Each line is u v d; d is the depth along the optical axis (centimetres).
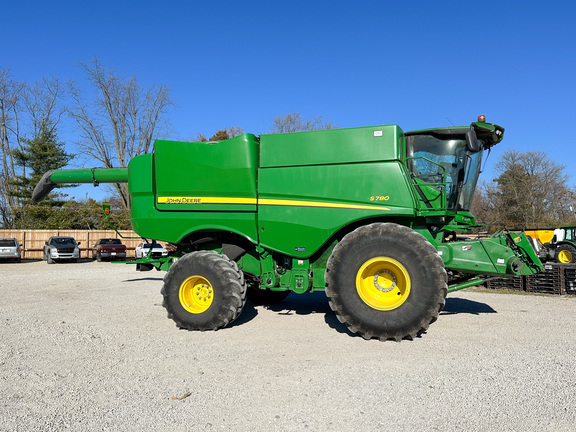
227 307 635
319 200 626
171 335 619
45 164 3644
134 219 732
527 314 749
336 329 646
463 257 626
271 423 330
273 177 649
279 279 681
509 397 373
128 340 590
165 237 707
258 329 651
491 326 651
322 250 655
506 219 4581
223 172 670
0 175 4047
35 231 3023
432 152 670
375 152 609
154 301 937
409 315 555
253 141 665
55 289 1166
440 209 623
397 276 583
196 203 686
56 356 514
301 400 373
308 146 637
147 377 437
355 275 582
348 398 376
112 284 1290
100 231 3175
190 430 320
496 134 681
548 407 352
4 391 401
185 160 692
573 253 1530
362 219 613
